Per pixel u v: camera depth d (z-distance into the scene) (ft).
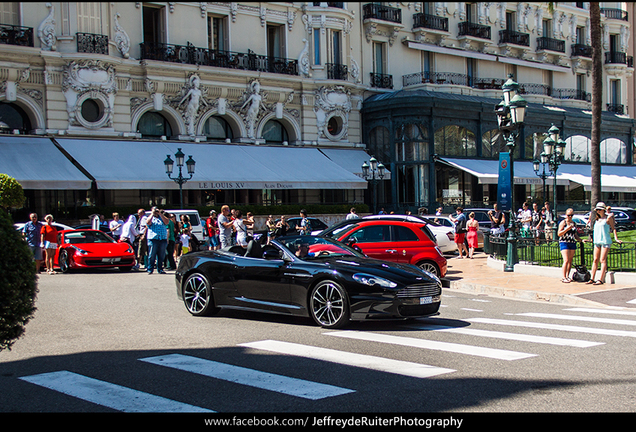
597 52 75.87
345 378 19.67
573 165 133.28
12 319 17.94
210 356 23.18
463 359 22.36
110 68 87.86
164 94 94.07
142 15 92.53
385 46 119.75
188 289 33.73
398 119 111.04
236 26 101.55
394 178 111.45
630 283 44.24
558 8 145.48
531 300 41.42
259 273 31.04
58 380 19.86
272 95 104.83
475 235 70.13
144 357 23.13
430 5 126.11
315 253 33.12
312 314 29.45
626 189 127.65
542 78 143.84
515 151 125.49
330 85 110.42
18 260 18.16
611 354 23.20
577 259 51.60
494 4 135.13
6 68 79.82
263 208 95.25
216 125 101.86
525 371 20.51
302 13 108.78
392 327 29.66
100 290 44.73
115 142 87.51
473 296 43.80
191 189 88.89
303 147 108.68
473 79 130.62
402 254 46.70
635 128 149.07
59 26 84.53
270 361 22.20
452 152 114.32
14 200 64.85
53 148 80.89
